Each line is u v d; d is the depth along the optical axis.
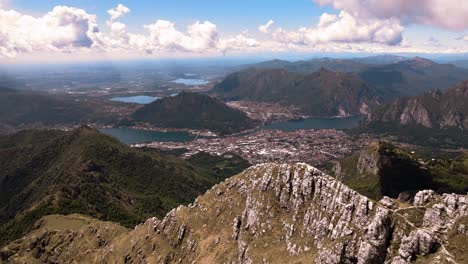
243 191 187.75
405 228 118.69
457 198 119.75
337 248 120.31
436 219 117.69
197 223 194.75
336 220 133.00
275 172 174.25
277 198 164.88
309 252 132.75
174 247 192.12
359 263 115.12
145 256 199.62
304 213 149.50
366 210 126.75
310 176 156.88
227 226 178.00
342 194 137.38
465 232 110.12
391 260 112.81
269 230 155.50
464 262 102.25
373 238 117.75
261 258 144.88
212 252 169.88
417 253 111.31
